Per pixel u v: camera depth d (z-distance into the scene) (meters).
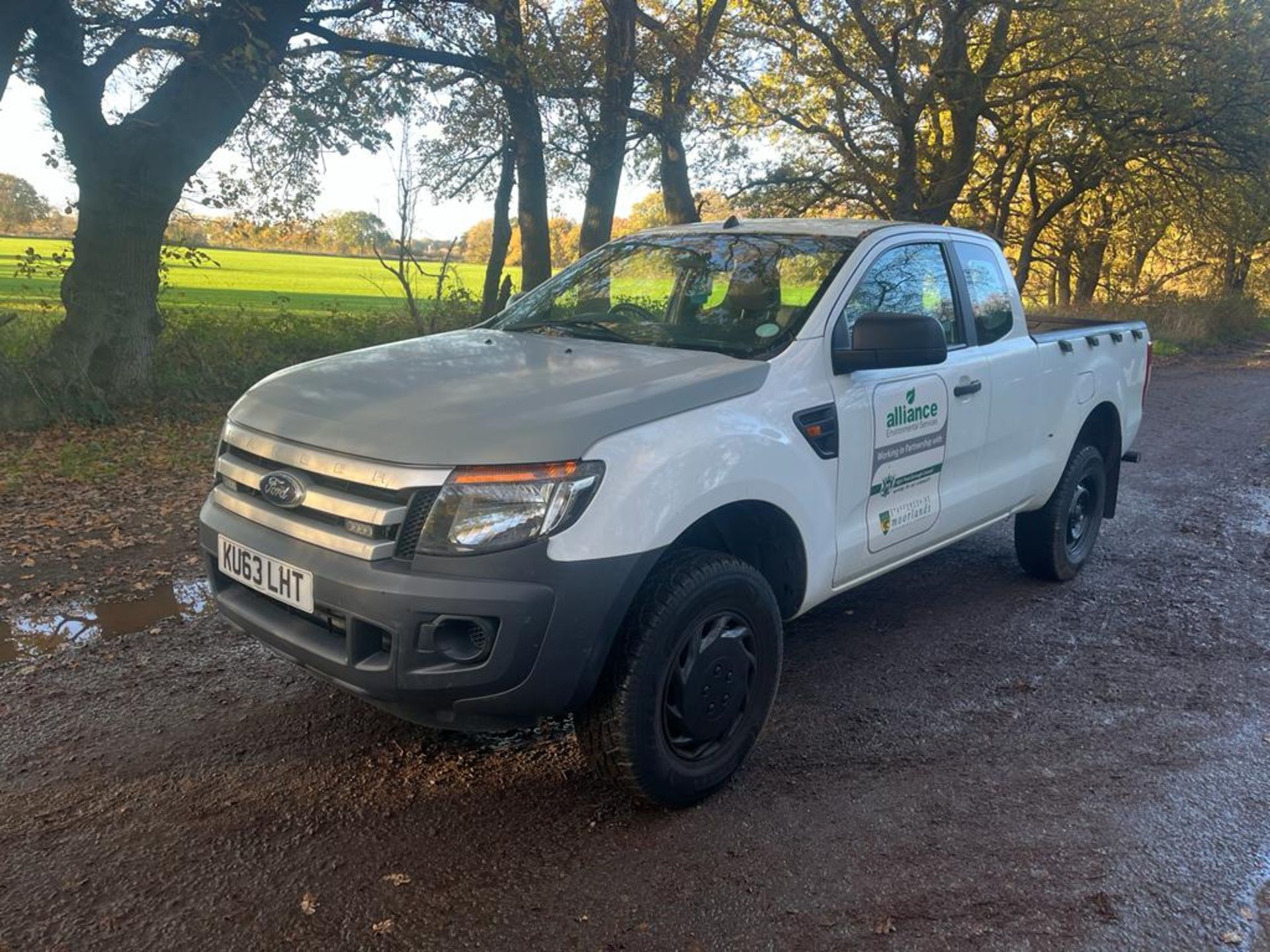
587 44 13.56
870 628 4.95
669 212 19.81
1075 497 5.53
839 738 3.77
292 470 3.05
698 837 3.08
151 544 5.97
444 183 17.22
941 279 4.45
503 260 17.97
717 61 16.45
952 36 19.64
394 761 3.49
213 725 3.71
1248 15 19.89
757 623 3.32
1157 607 5.30
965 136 21.91
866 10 19.31
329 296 33.06
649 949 2.56
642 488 2.88
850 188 23.53
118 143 10.30
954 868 2.94
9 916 2.60
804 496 3.45
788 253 4.09
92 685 4.02
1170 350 22.19
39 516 6.49
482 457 2.75
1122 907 2.77
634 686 2.95
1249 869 2.97
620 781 3.06
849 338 3.78
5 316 10.23
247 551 3.11
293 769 3.41
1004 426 4.70
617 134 15.11
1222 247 26.41
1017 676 4.38
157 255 10.84
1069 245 31.61
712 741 3.29
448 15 12.12
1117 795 3.37
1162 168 22.69
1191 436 10.87
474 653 2.76
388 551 2.77
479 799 3.26
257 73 10.18
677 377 3.24
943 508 4.33
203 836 2.99
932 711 4.01
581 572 2.76
